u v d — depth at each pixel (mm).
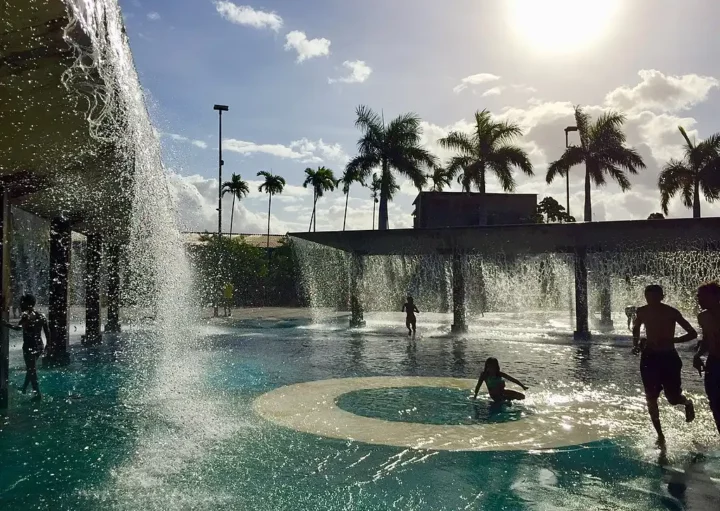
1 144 7410
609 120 36719
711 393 5570
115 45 5590
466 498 4512
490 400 8461
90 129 7199
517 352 15172
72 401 8406
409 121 37344
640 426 6797
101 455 5656
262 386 9727
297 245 27125
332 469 5234
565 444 6016
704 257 21156
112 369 11844
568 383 10016
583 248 19062
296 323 26500
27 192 10141
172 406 8016
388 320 28656
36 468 5246
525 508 4301
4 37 4531
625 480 4938
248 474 5094
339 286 29484
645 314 6465
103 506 4328
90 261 16906
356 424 6926
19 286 26156
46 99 5945
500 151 36812
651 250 18203
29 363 8867
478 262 27641
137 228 15859
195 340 18547
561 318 29312
